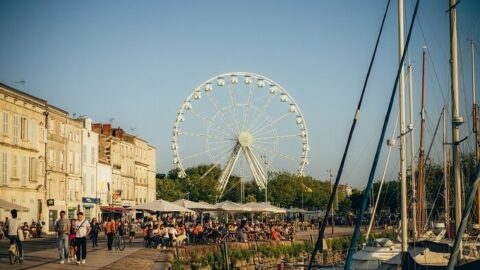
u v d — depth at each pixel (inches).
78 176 3518.7
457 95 854.5
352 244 785.6
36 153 2967.5
